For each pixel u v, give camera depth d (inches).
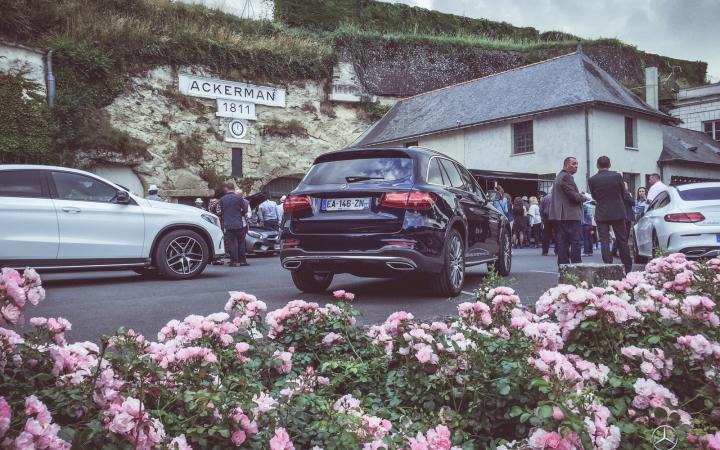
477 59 1476.4
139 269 399.9
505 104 1117.7
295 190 259.0
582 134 990.4
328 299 260.1
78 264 324.5
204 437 73.6
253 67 1082.7
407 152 255.1
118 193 341.7
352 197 244.7
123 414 65.4
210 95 1026.7
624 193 354.3
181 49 995.3
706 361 103.0
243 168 1059.3
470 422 88.5
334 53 1209.4
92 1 975.0
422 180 250.5
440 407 95.4
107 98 899.4
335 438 77.8
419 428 84.9
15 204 307.0
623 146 1048.2
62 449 59.8
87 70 869.8
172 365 88.7
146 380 80.0
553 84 1083.3
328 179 255.4
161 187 950.4
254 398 81.0
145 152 917.2
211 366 88.4
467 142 1151.0
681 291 166.9
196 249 373.7
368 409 96.7
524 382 86.8
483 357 92.8
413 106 1301.7
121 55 928.9
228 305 125.2
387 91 1331.2
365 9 1492.4
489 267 157.8
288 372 109.0
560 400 74.7
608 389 96.3
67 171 331.9
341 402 90.0
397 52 1373.0
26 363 75.9
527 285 309.0
